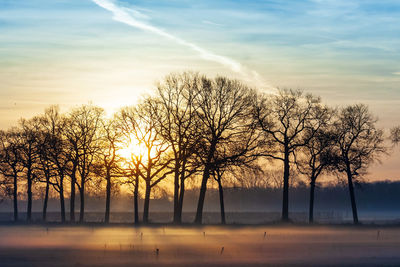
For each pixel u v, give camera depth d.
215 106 71.00
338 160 73.12
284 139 72.31
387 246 49.81
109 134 75.12
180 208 73.81
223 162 68.69
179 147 70.31
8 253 44.28
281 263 38.09
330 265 37.12
